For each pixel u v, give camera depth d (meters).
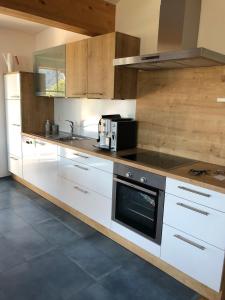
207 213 1.82
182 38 2.19
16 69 4.26
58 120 4.29
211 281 1.86
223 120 2.29
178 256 2.05
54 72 3.55
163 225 2.13
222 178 1.91
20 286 2.02
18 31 4.24
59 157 3.24
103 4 2.97
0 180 4.46
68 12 2.71
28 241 2.64
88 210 2.89
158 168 2.13
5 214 3.21
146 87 2.87
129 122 2.89
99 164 2.65
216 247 1.80
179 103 2.60
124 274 2.19
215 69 2.29
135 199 2.37
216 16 2.23
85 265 2.29
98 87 2.89
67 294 1.95
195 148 2.52
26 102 3.96
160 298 1.94
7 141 4.43
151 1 2.71
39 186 3.75
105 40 2.72
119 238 2.63
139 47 2.87
